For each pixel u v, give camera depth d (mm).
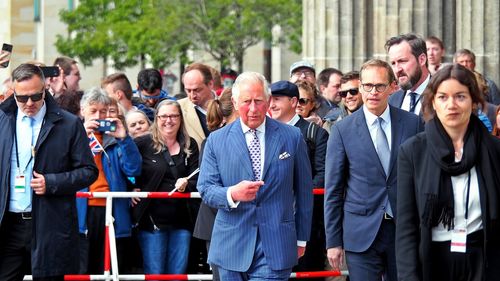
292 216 19594
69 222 20953
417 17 39500
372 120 20531
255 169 19422
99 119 24188
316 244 23812
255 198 19359
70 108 26453
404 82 23141
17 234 20891
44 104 20984
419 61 23125
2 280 20922
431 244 16938
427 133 16938
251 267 19391
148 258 24391
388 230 20359
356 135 20531
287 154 19500
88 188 24203
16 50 98625
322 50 42656
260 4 81500
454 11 39562
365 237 20344
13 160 20828
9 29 98250
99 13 88875
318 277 24047
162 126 24406
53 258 20719
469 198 16828
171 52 82438
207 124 23953
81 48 88062
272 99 23359
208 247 22391
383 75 20406
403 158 17188
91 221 24000
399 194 17234
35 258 20625
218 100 23875
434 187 16859
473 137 16781
